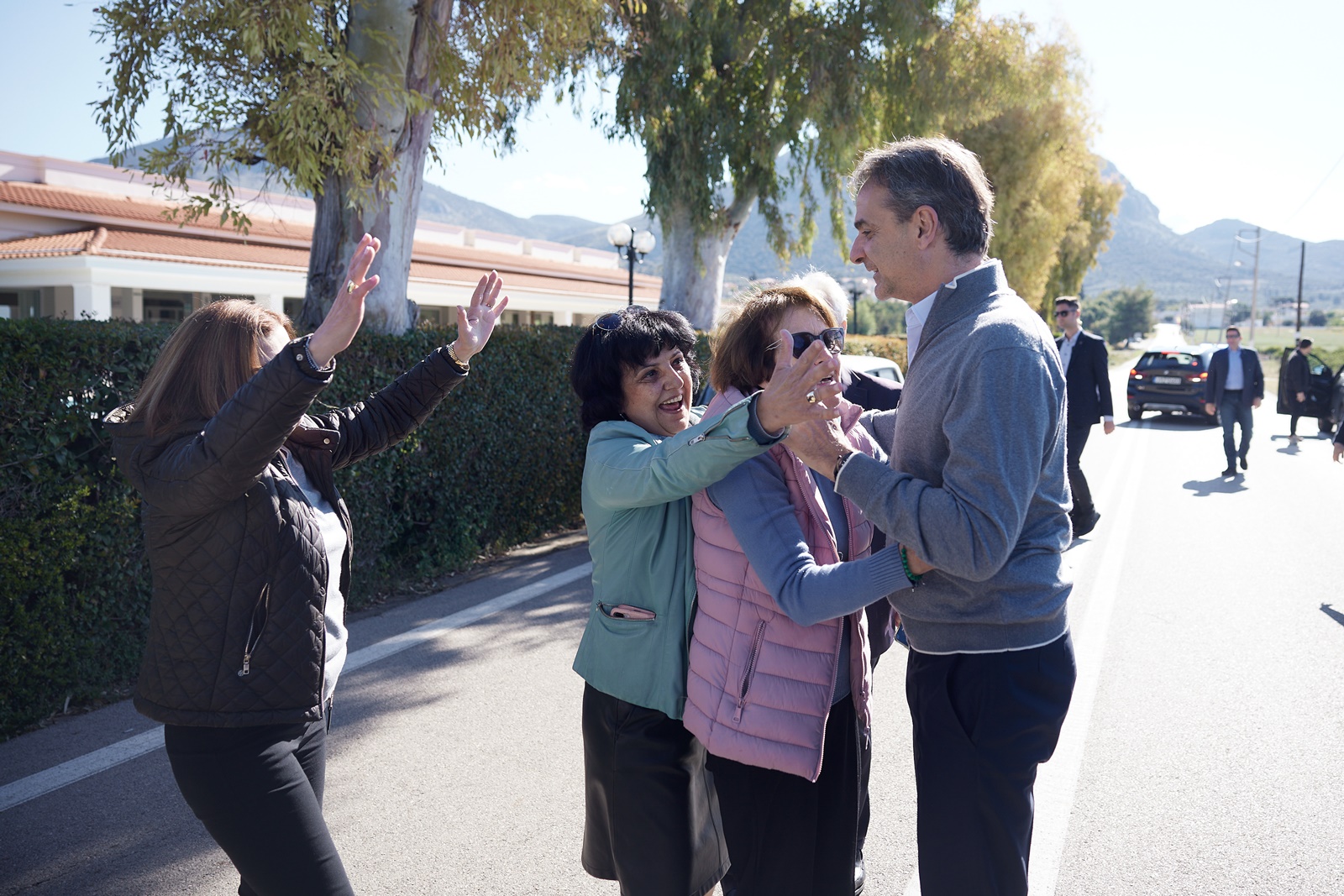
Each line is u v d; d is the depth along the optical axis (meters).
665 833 2.02
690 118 13.88
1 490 3.99
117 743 3.91
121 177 25.38
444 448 6.82
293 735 1.92
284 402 1.71
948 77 15.52
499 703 4.32
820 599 1.76
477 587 6.52
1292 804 3.35
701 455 1.76
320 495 2.22
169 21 6.07
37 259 17.69
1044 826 3.21
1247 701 4.35
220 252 20.62
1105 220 34.09
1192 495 10.37
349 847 3.07
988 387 1.64
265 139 6.64
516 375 7.68
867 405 4.20
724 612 1.92
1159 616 5.75
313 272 7.38
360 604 6.05
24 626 4.05
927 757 1.87
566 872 2.94
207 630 1.82
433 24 6.86
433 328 6.64
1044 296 33.84
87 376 4.28
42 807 3.35
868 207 1.86
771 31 14.20
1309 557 7.36
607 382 2.16
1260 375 11.77
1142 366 20.02
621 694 2.03
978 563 1.62
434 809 3.34
